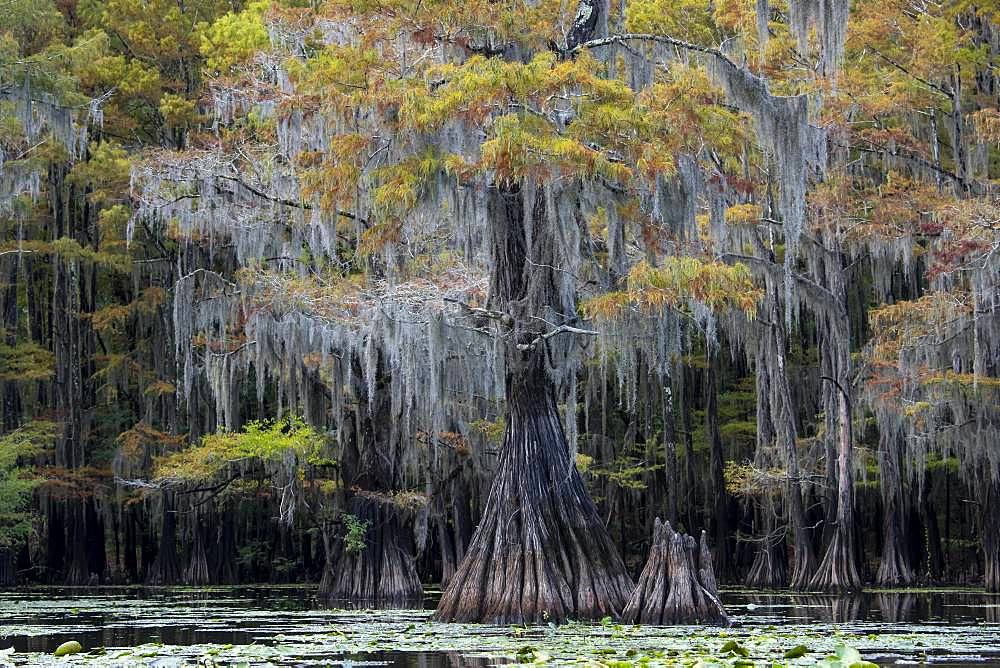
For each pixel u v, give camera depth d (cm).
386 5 2188
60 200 4897
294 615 2431
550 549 1975
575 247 2177
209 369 3578
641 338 2316
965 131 3578
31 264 4978
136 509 4997
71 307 4666
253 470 3900
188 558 4581
